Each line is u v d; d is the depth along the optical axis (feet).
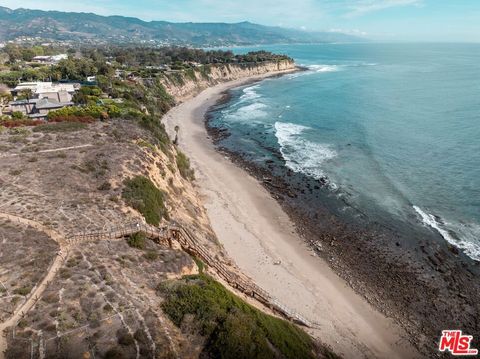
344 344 88.22
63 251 74.90
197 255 97.09
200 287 72.90
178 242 97.91
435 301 103.35
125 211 97.71
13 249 72.33
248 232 134.92
